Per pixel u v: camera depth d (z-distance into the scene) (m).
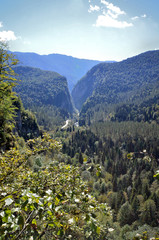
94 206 3.52
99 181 84.50
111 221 48.28
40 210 2.38
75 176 4.71
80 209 3.36
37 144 7.67
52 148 7.57
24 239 2.73
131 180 86.44
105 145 159.75
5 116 11.86
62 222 3.12
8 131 24.41
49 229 3.43
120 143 160.38
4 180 6.09
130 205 57.97
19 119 86.31
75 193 3.74
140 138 159.62
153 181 77.44
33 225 2.56
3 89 9.44
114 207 65.38
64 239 3.59
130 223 55.59
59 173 5.71
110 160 116.00
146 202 58.94
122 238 44.16
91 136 173.38
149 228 44.38
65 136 191.62
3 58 8.43
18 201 2.26
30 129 98.44
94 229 2.88
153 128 174.00
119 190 76.44
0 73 8.60
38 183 5.33
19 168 6.83
